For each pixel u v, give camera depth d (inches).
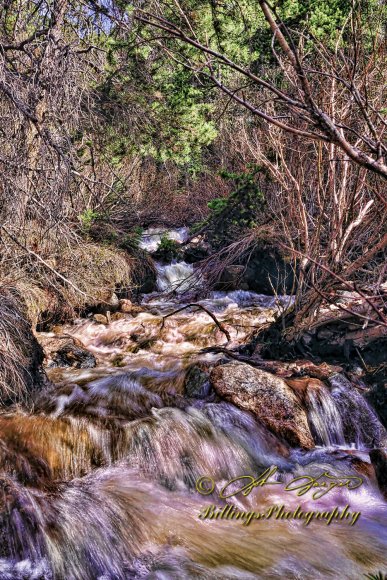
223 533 192.4
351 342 290.8
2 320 269.0
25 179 299.3
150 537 188.9
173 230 621.3
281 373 283.6
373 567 178.9
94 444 223.6
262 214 432.8
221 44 295.6
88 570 176.4
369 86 245.9
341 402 260.8
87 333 376.5
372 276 304.7
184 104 360.2
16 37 323.0
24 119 283.6
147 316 409.1
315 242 309.6
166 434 228.7
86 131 373.1
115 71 365.1
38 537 177.3
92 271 402.9
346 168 288.2
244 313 412.2
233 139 477.7
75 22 354.3
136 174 573.9
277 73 312.7
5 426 220.5
